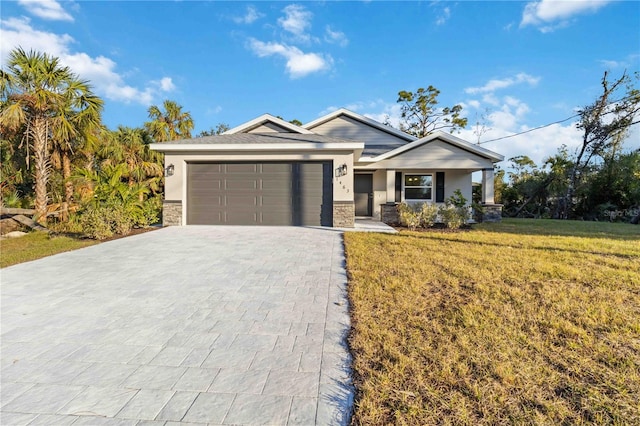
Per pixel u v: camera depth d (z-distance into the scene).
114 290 4.61
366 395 2.21
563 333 3.07
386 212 13.73
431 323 3.33
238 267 5.85
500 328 3.19
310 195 11.62
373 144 16.50
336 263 6.13
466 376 2.40
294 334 3.21
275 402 2.17
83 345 3.01
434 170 15.39
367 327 3.27
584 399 2.13
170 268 5.79
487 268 5.52
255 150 11.45
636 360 2.59
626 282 4.66
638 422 1.92
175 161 11.69
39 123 11.66
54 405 2.15
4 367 2.63
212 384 2.38
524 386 2.27
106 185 9.94
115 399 2.21
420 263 5.90
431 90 29.80
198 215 11.88
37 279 5.15
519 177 25.91
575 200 20.69
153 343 3.04
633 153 18.80
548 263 5.84
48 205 13.87
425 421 1.95
